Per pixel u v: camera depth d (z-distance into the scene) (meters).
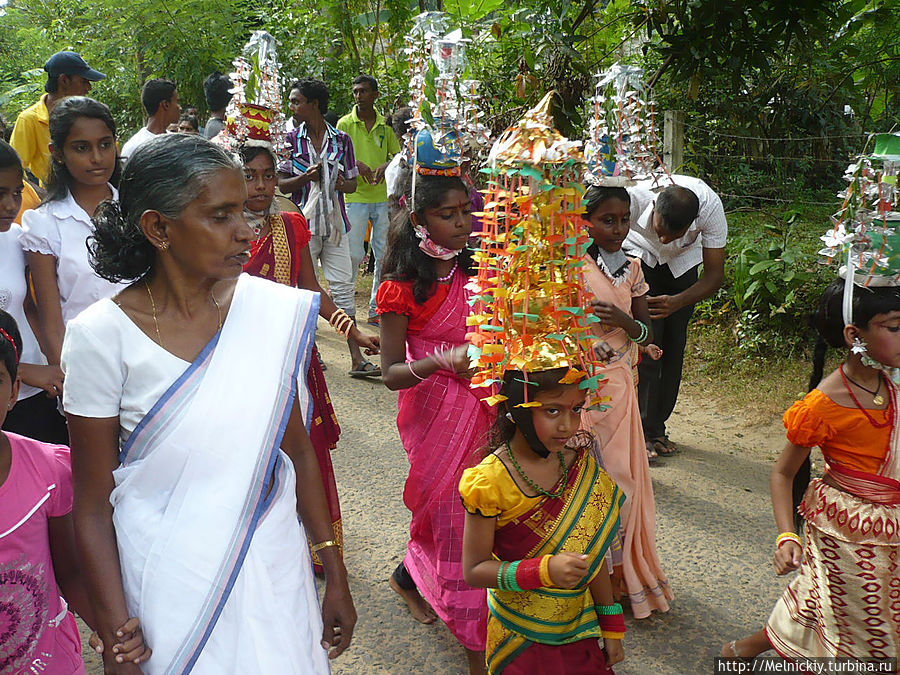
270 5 11.75
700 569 3.71
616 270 3.33
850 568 2.52
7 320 1.89
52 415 3.36
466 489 2.17
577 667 2.27
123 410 1.75
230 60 10.38
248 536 1.77
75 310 3.31
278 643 1.79
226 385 1.75
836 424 2.51
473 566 2.21
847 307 2.43
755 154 8.62
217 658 1.75
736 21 5.73
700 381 5.99
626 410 3.28
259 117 3.62
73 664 2.07
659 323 4.63
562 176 2.00
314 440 3.39
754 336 6.20
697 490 4.45
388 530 4.07
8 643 1.86
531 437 2.10
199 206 1.67
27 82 13.56
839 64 7.57
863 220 2.37
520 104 6.57
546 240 2.01
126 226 1.73
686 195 4.09
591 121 3.17
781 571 2.56
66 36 11.94
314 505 2.02
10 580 1.84
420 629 3.33
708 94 7.88
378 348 3.77
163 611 1.72
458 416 2.89
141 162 1.70
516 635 2.27
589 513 2.21
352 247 7.14
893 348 2.37
